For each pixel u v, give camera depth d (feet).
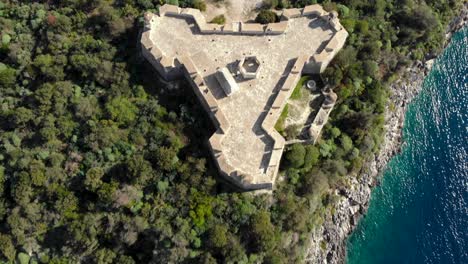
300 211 220.84
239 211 214.90
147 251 218.79
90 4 257.96
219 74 228.84
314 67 235.20
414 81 282.97
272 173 215.92
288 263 225.15
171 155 216.54
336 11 251.80
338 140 237.25
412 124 281.54
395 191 266.16
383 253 255.09
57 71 238.27
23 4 262.67
